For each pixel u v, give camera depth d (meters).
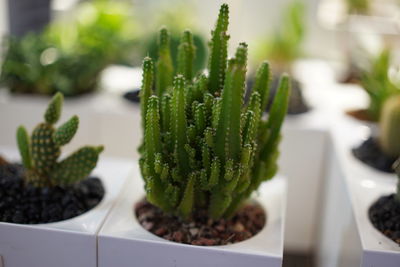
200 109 0.41
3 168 0.52
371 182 0.54
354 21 1.09
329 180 0.65
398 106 0.59
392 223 0.45
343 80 0.91
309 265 0.71
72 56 0.77
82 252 0.43
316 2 1.07
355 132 0.68
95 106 0.75
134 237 0.42
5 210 0.46
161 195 0.44
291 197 0.73
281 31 1.00
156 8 1.11
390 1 1.15
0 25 0.92
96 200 0.48
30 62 0.75
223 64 0.43
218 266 0.42
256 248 0.42
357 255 0.44
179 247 0.42
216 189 0.43
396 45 0.99
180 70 0.46
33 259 0.44
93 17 0.88
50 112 0.47
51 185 0.48
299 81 0.85
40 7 0.90
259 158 0.46
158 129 0.41
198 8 1.11
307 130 0.70
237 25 1.12
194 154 0.42
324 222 0.64
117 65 0.91
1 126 0.75
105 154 0.75
